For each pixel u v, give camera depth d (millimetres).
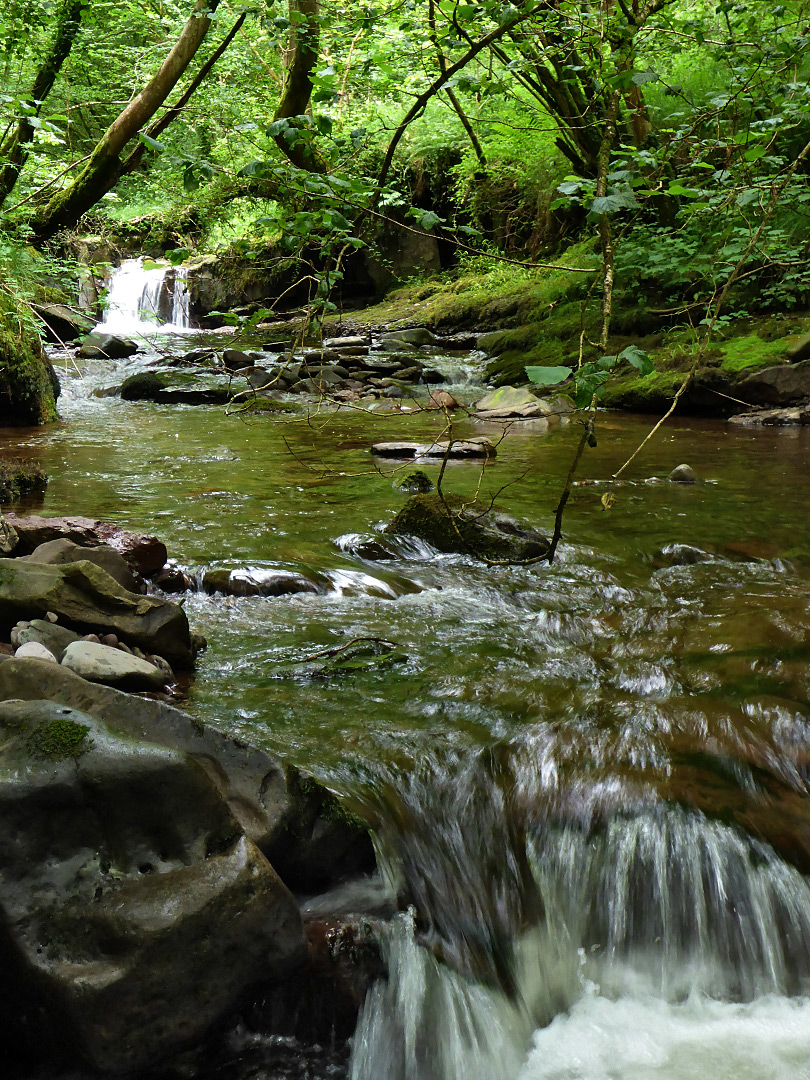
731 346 11305
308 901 2707
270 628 4367
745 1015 2857
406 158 20328
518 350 14945
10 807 2275
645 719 3520
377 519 6094
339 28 6438
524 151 17172
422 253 21156
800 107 4266
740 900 2990
